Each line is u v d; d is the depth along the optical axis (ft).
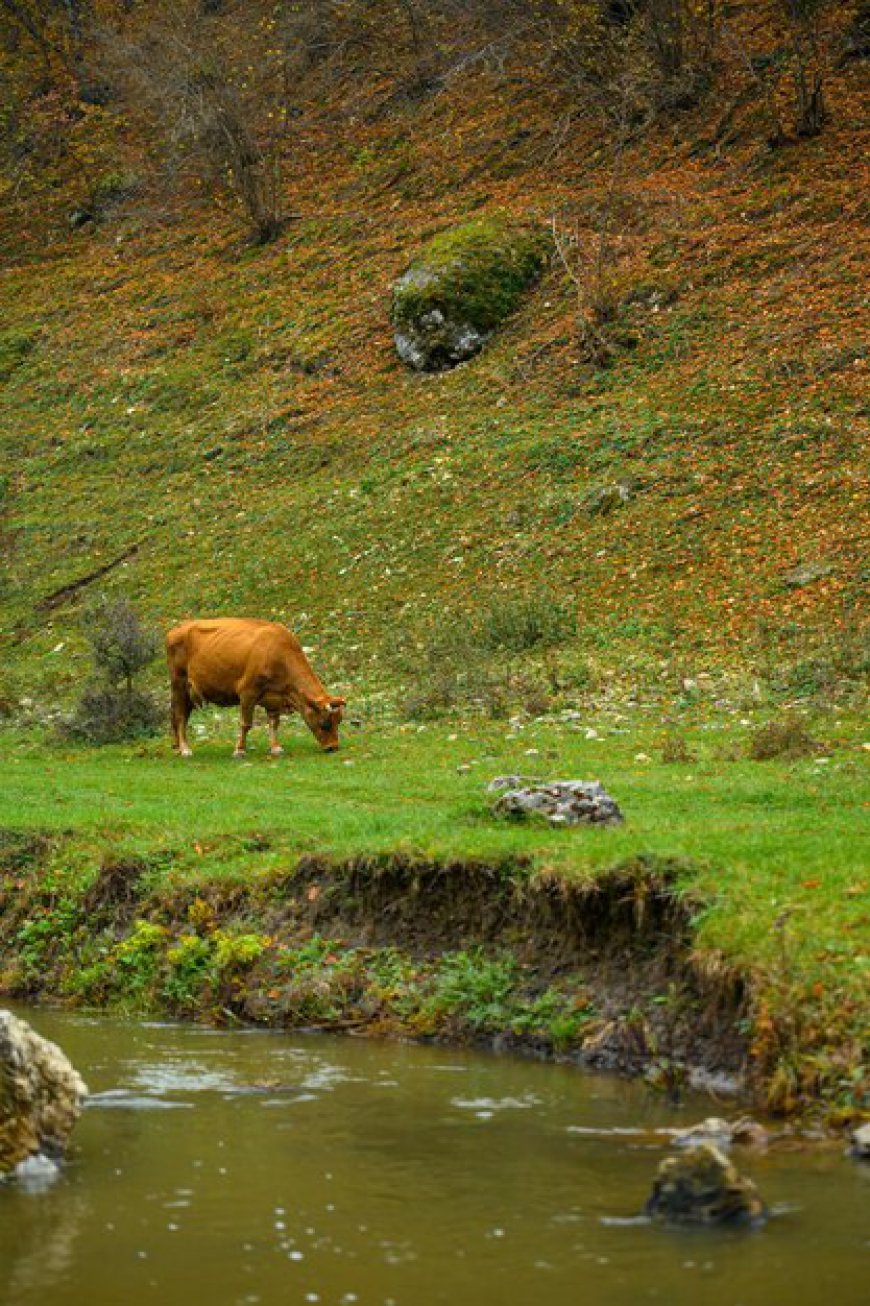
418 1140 30.19
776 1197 26.14
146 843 53.67
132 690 89.15
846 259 126.52
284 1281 22.91
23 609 125.18
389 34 201.46
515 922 41.88
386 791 62.23
